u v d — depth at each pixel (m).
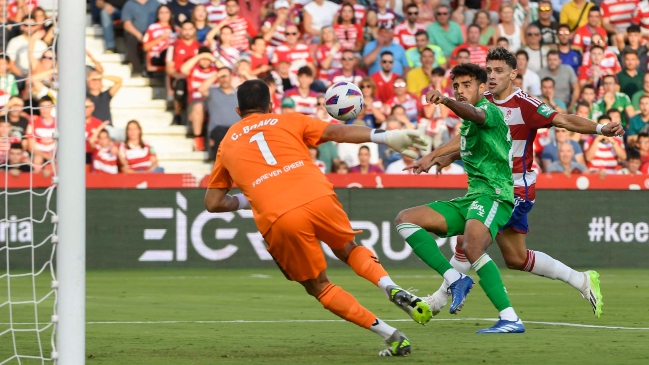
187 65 40.47
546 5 43.41
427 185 37.50
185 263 36.78
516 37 43.84
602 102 42.44
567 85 42.62
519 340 15.24
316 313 20.84
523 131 17.73
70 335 10.69
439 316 20.14
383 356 13.09
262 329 17.36
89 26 42.44
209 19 41.47
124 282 30.72
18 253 34.88
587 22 43.84
